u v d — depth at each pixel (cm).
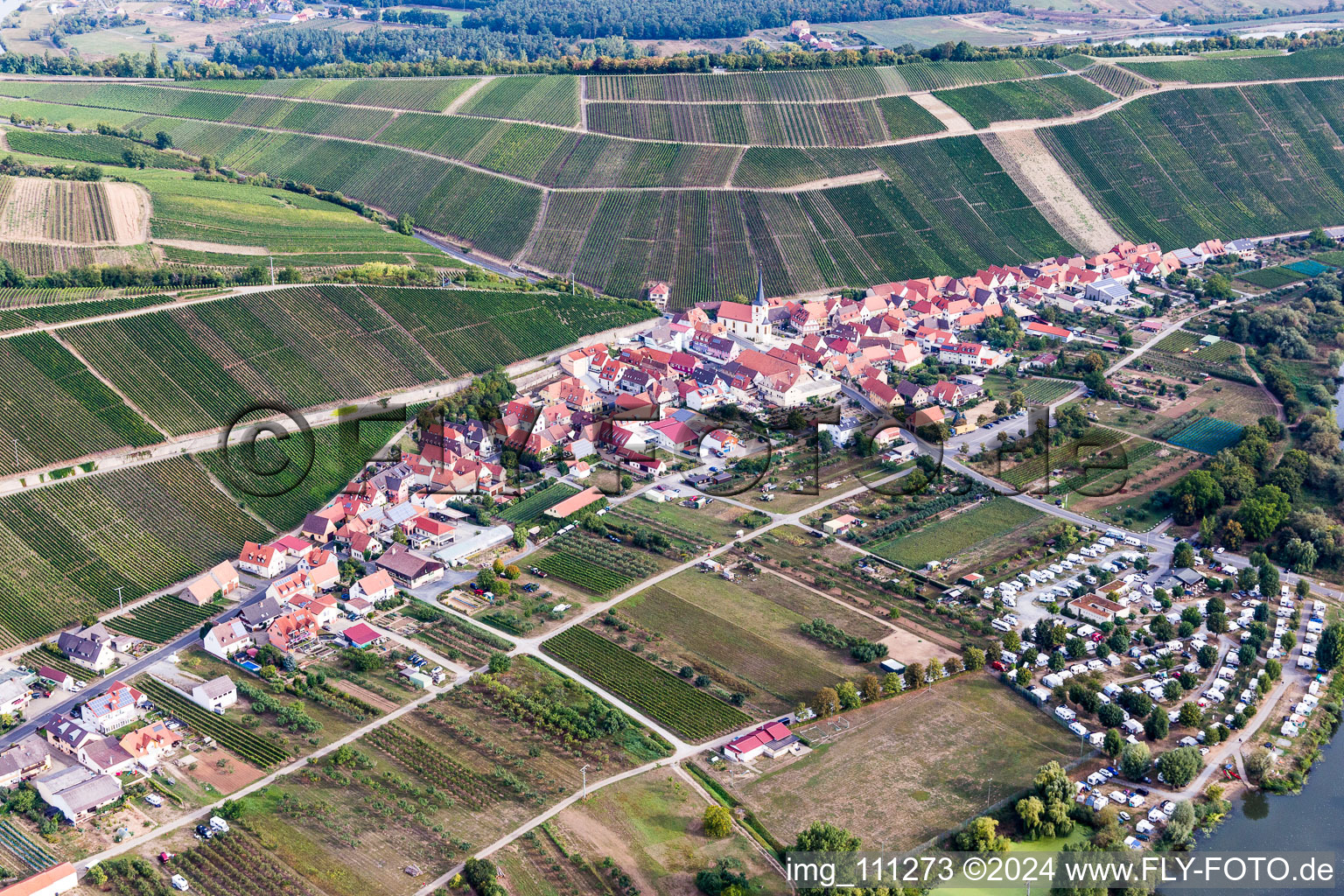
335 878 18988
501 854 19500
